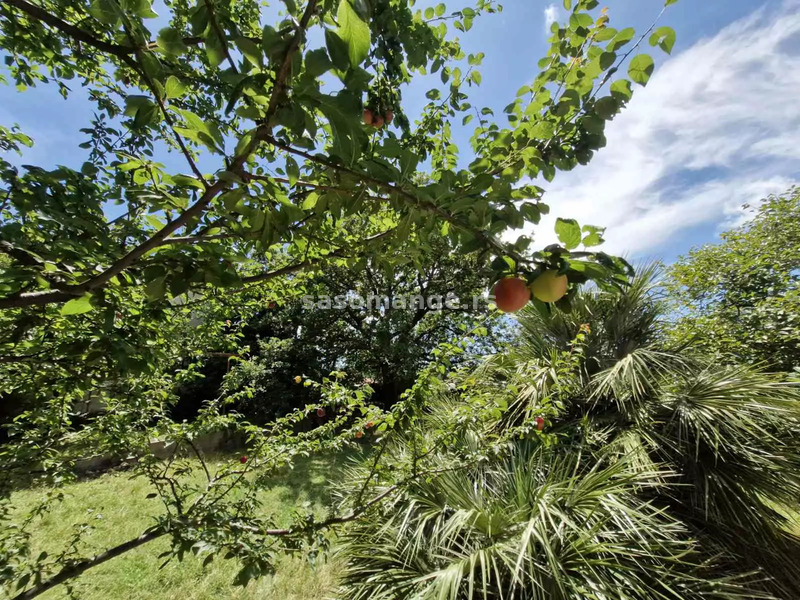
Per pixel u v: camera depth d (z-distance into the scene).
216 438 6.14
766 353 3.63
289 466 1.92
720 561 2.09
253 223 0.85
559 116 1.02
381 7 1.05
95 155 1.65
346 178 0.80
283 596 2.69
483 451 1.89
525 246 0.76
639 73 0.95
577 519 1.83
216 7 0.65
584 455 2.49
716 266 4.82
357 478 2.38
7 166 1.07
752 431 2.30
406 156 0.78
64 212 1.07
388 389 10.23
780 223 5.67
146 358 1.18
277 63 0.58
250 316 2.43
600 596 1.52
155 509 4.05
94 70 1.82
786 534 2.44
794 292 3.60
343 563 2.93
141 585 2.79
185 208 0.82
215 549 1.18
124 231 1.27
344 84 0.62
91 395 1.71
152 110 0.71
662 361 2.87
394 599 1.77
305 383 2.09
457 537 1.93
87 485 4.61
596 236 0.71
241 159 0.72
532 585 1.57
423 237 1.10
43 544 3.23
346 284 10.08
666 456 2.39
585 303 3.38
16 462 1.53
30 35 1.47
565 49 1.05
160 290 0.81
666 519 2.17
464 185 0.95
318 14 0.65
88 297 0.78
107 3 0.62
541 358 2.90
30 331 1.42
